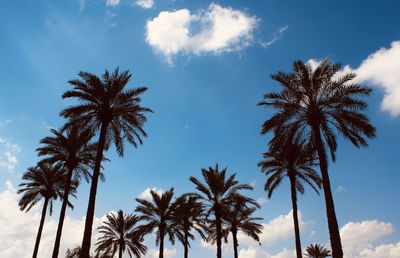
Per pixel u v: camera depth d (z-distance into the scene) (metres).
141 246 46.41
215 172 36.66
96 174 23.03
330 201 20.70
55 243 28.27
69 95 23.97
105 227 46.84
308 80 22.66
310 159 31.27
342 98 21.62
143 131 25.92
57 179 36.19
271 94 23.64
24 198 35.66
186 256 41.12
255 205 35.44
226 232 42.53
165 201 40.72
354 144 22.62
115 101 25.39
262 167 33.62
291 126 23.41
